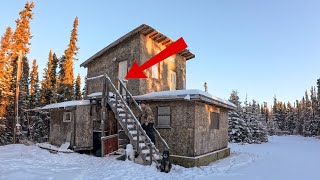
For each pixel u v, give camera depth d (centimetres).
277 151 2412
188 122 1406
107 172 1103
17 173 930
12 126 3238
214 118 1734
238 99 3850
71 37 3681
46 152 1587
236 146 2962
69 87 3662
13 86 3378
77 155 1498
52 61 4372
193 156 1369
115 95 1523
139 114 1499
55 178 906
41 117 3700
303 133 7444
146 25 1673
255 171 1294
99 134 1609
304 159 1823
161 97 1434
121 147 1590
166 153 1180
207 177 1105
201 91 1396
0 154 1452
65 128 1742
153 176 1076
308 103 8062
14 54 3191
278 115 9319
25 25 3169
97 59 2066
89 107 1688
